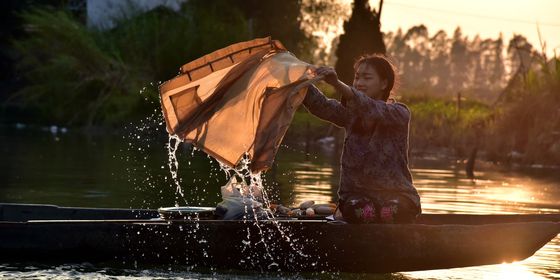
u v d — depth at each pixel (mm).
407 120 17672
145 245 17734
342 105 17672
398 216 17859
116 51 76000
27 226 17594
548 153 51719
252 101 17609
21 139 57812
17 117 82000
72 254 17703
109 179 34094
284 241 17703
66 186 31422
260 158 16812
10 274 17016
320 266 17828
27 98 79500
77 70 74625
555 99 54875
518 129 55594
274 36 97562
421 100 90875
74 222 17656
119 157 45250
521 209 28562
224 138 17984
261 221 17703
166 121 18094
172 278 17141
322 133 69125
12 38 89125
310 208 19766
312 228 17625
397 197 17828
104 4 89938
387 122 17375
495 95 137625
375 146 17734
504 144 54906
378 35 78000
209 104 17938
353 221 17922
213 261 17844
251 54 17828
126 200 27688
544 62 57781
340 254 17719
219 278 17359
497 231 18109
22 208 20609
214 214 19047
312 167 43562
